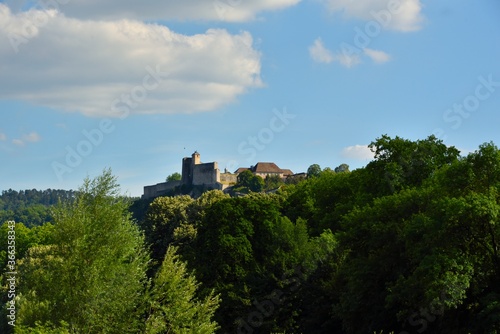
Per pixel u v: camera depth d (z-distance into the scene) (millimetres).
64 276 51000
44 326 47594
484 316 49156
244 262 91000
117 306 49562
